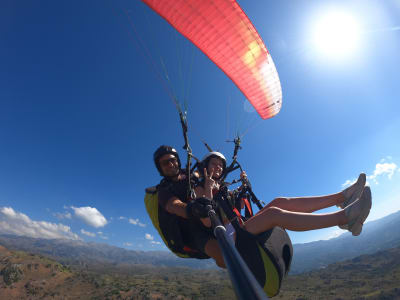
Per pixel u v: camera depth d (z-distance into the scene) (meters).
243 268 0.88
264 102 6.93
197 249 3.06
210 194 2.99
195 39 6.16
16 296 139.38
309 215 2.36
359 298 142.62
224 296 165.75
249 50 6.03
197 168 3.70
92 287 171.62
